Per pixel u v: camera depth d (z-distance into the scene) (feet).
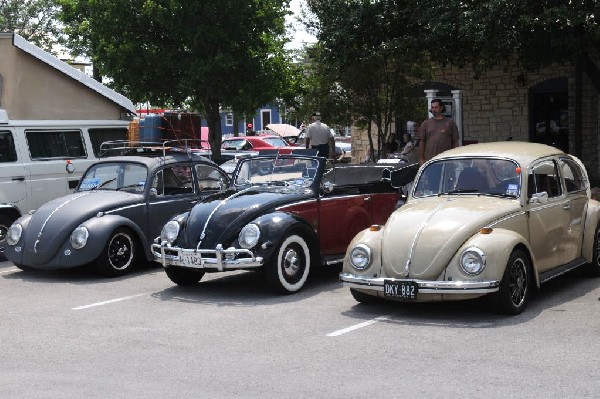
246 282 34.42
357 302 29.63
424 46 56.59
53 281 36.11
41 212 37.32
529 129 69.97
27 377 20.95
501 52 52.24
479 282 25.18
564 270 29.84
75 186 44.88
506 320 25.75
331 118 67.15
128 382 20.24
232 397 18.79
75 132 45.42
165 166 39.11
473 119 72.33
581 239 31.68
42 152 43.68
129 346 24.02
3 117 42.14
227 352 22.99
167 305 30.09
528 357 21.34
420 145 42.73
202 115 73.20
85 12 63.93
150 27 61.05
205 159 41.16
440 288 25.49
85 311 29.43
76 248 35.60
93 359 22.65
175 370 21.26
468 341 23.29
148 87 62.54
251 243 30.32
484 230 26.17
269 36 63.57
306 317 27.32
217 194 34.37
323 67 65.16
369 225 35.73
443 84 73.31
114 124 47.70
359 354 22.34
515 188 28.66
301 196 32.86
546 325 24.90
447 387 19.03
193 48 59.77
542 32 50.42
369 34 58.80
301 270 32.01
